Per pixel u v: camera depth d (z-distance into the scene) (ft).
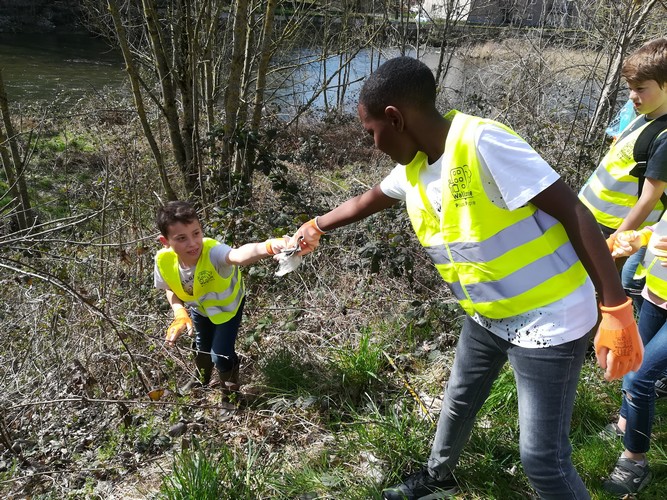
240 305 11.17
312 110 38.09
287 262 8.63
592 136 21.43
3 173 28.99
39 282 14.25
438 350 12.23
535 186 5.63
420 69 6.01
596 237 5.53
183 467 8.75
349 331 13.21
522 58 31.40
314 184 23.08
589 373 10.92
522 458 6.68
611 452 9.03
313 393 11.18
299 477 8.90
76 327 13.00
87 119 34.76
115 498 9.17
